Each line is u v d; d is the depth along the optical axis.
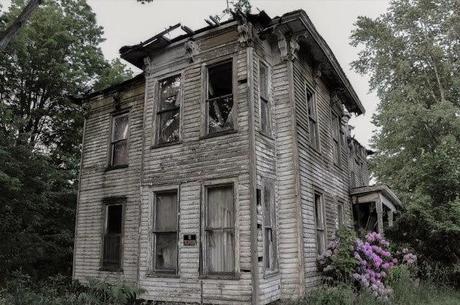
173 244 9.48
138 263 9.63
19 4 16.80
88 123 14.13
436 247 13.53
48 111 17.53
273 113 9.98
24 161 12.77
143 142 10.50
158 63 10.89
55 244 15.35
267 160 9.22
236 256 8.21
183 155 9.63
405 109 21.83
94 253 12.34
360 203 15.07
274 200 9.27
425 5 24.17
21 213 13.12
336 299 8.29
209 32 9.99
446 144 15.71
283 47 10.22
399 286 10.62
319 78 12.72
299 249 8.97
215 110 9.88
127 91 13.16
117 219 12.38
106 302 8.88
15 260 13.16
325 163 12.07
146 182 10.08
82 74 17.03
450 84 24.38
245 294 7.95
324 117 12.74
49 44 16.66
